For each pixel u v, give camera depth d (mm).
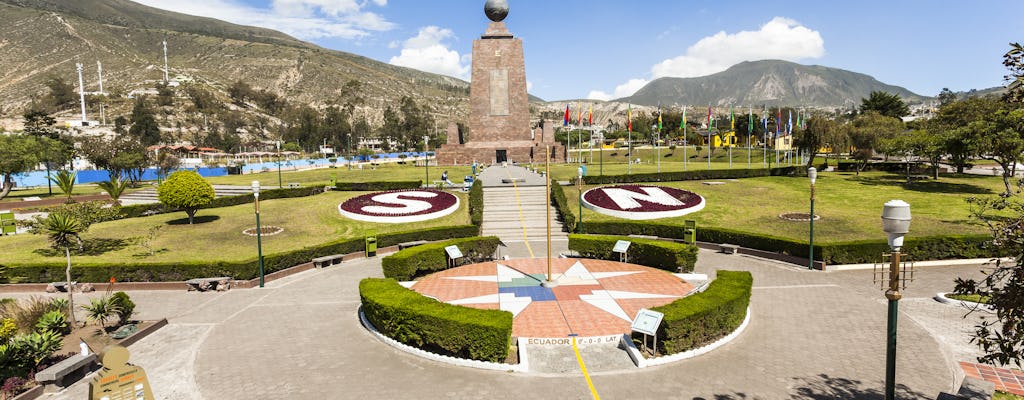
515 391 15242
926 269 29078
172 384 16109
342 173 82125
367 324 21078
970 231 35406
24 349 16531
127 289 27453
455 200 47750
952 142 51469
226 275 27828
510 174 69062
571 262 31422
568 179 61781
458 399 14820
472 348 17094
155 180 96312
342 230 40688
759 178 61219
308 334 20359
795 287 26031
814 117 71375
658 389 15211
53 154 73625
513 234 40219
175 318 22578
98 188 79438
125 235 38750
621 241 31078
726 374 16172
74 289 27594
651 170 76562
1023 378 15531
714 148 126500
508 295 24594
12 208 57656
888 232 10945
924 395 14609
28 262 31000
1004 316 9859
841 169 69875
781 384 15445
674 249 28359
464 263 31766
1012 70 10047
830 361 17094
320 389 15617
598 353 17875
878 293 24828
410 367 17125
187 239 37656
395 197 49250
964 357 17219
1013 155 42281
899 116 132750
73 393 15844
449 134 102500
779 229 38750
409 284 26891
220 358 18078
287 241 37625
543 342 18609
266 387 15797
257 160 164375
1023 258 9445
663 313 17578
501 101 99062
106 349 11750
